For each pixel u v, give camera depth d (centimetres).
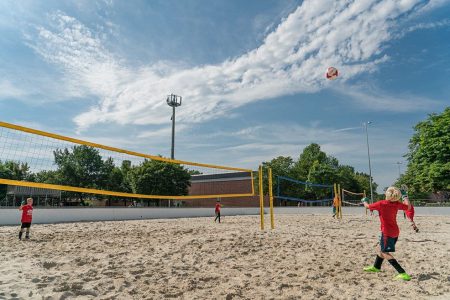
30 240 721
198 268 426
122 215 1769
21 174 3247
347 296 313
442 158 2422
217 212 1392
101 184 3328
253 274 397
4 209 1296
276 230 908
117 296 308
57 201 3141
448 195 2619
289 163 3534
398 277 376
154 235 801
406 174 2877
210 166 988
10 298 292
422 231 937
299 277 383
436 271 411
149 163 3189
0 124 642
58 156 3316
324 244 628
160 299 302
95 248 585
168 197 1089
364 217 1731
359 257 499
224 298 305
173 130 4172
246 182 3378
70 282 348
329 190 3322
